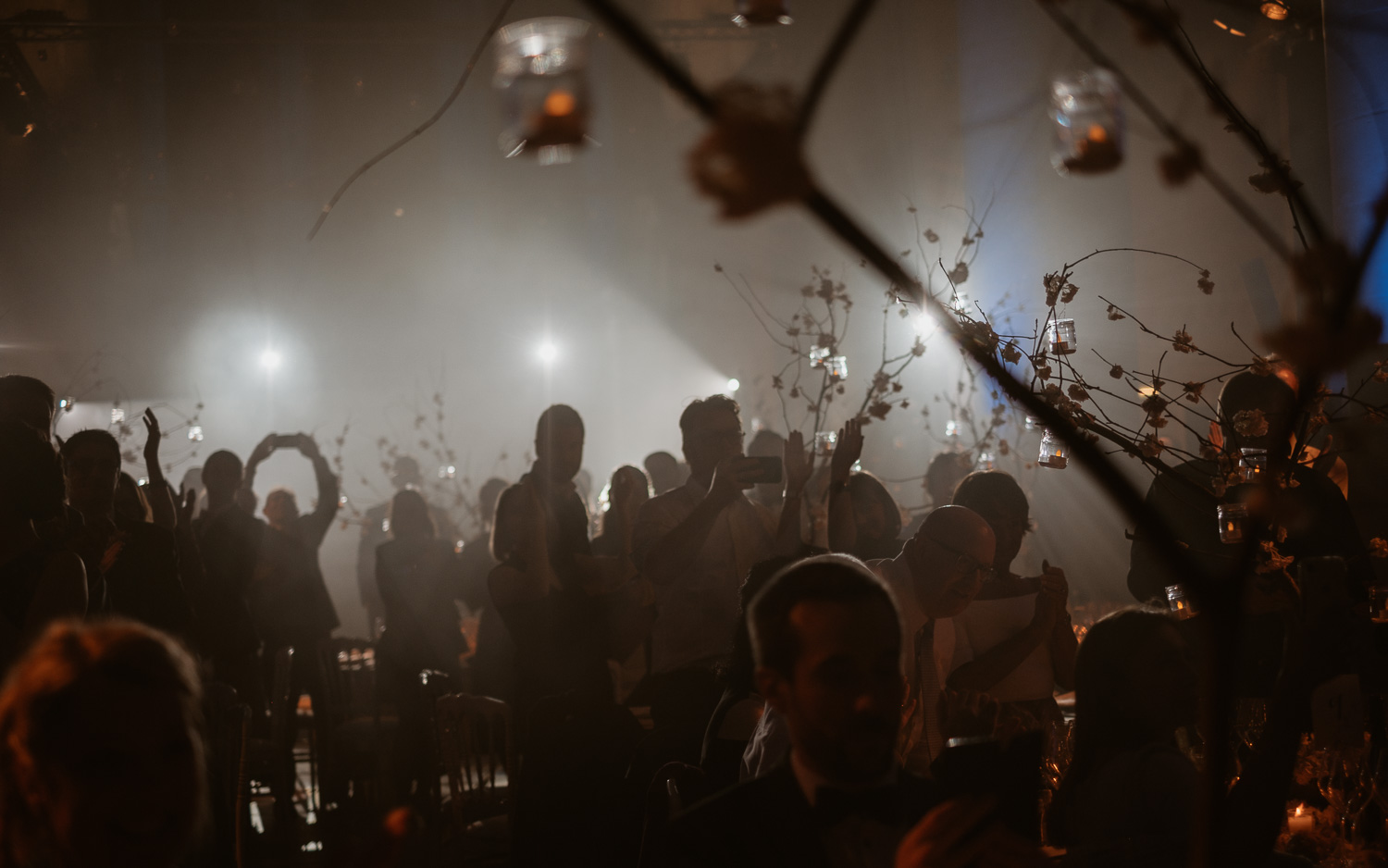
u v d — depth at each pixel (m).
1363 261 0.82
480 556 7.02
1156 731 2.12
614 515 6.11
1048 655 3.54
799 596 1.48
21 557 2.73
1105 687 2.15
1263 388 3.10
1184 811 1.98
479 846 4.38
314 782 7.25
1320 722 2.23
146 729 1.33
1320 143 5.77
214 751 3.97
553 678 4.55
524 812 3.51
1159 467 2.83
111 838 1.32
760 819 1.51
